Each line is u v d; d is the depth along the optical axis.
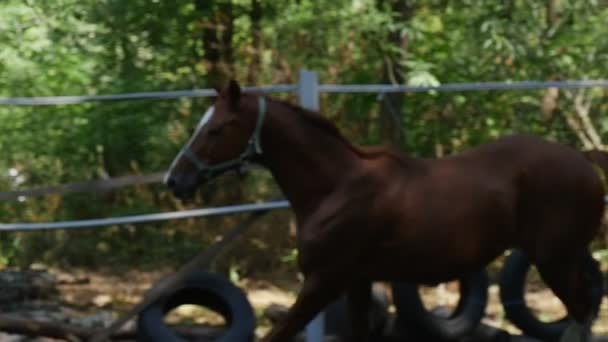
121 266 14.10
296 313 7.68
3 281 10.83
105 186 8.79
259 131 7.64
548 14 13.40
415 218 7.68
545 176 7.95
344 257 7.64
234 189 14.16
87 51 13.02
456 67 13.32
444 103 12.67
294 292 13.10
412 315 8.91
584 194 7.98
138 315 8.55
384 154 7.79
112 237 14.39
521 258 9.36
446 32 13.46
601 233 13.14
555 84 9.21
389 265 7.76
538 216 7.98
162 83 13.38
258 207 8.77
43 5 12.86
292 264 13.84
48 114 12.86
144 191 14.25
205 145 7.55
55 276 12.34
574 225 7.99
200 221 14.32
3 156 13.11
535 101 13.01
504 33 12.84
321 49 13.70
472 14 13.27
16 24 12.74
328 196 7.67
